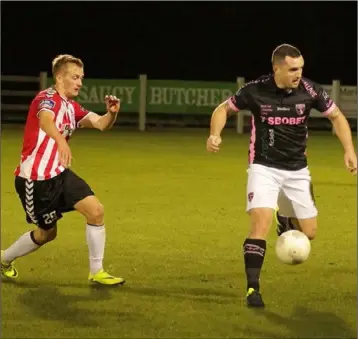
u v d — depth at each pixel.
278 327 12.15
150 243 18.45
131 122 55.34
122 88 52.09
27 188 13.95
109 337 11.57
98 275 14.48
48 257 16.84
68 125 14.01
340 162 35.84
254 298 13.16
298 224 14.12
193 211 22.80
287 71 12.94
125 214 22.17
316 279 15.27
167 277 15.30
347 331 11.99
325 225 20.95
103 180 28.95
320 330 12.02
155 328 12.02
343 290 14.46
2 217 21.56
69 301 13.48
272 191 13.42
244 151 39.94
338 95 51.34
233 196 25.67
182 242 18.59
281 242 13.20
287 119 13.32
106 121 14.28
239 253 17.53
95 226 14.23
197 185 28.00
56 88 14.08
